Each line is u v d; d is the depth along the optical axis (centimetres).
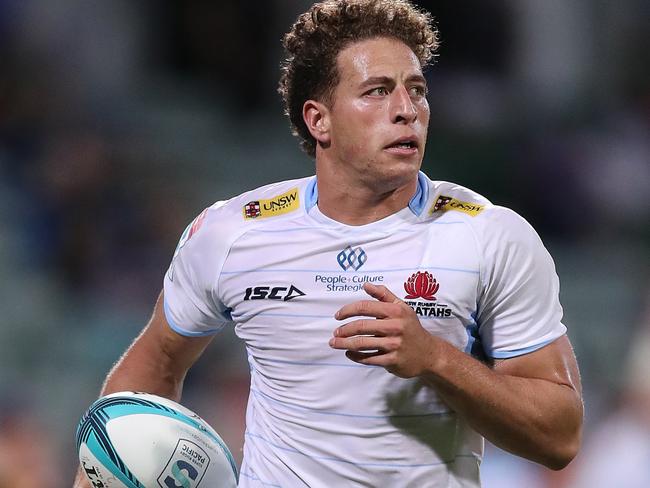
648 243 3453
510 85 3788
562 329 1069
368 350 973
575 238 3453
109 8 3516
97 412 1127
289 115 1165
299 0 3659
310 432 1086
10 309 2739
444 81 3734
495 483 2183
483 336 1081
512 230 1048
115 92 3497
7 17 3366
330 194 1088
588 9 3866
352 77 1052
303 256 1080
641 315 2703
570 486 2184
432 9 3719
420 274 1043
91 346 2695
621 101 3834
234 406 2425
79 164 3083
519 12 3781
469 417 1012
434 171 3562
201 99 3616
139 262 2947
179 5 3631
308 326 1070
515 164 3597
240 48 3669
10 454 2169
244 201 1146
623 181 3547
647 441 2153
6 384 2536
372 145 1038
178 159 3306
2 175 3119
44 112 3294
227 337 2525
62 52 3438
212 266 1123
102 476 1112
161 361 1215
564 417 1026
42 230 2986
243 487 1144
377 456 1062
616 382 2673
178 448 1109
